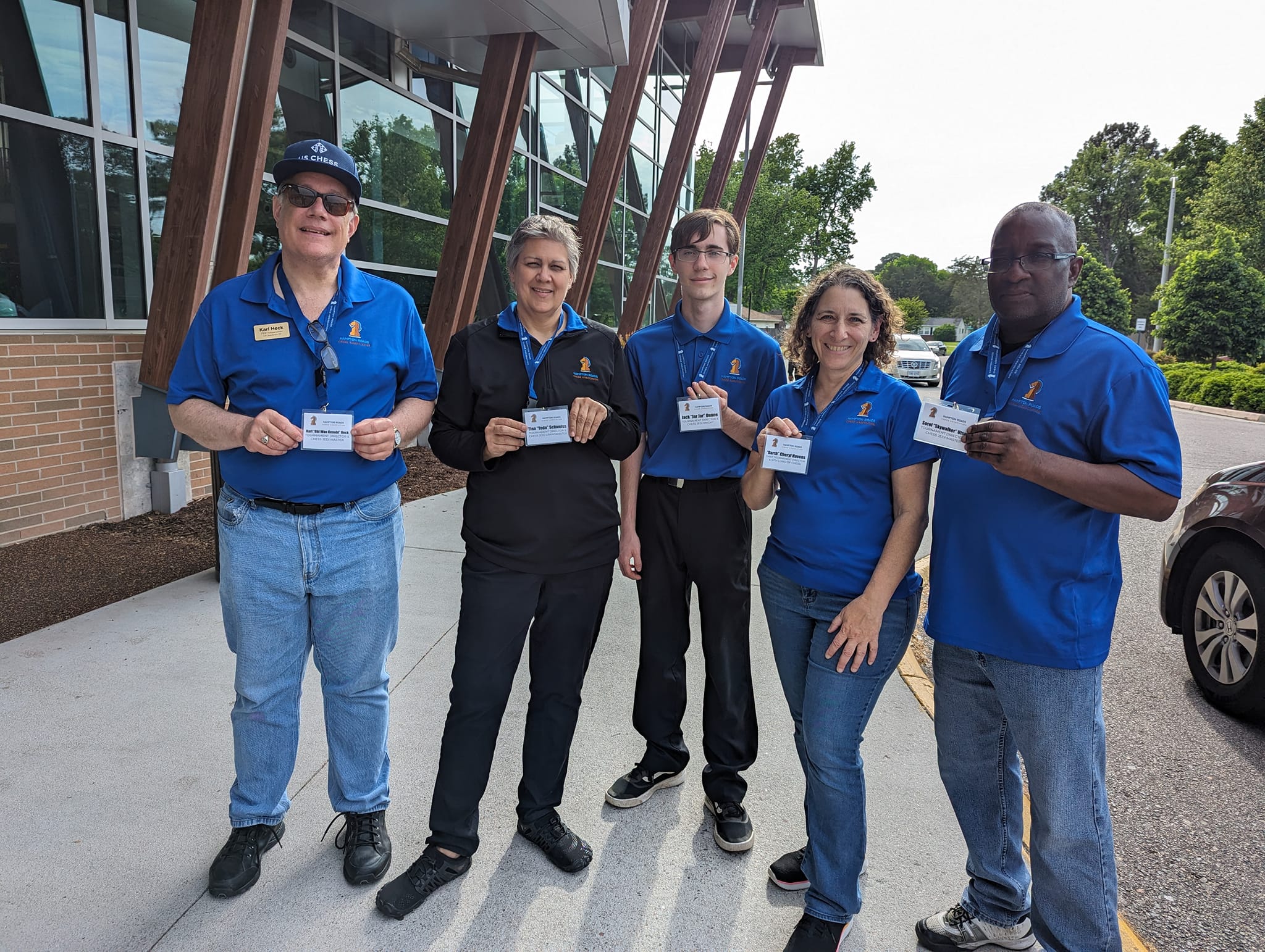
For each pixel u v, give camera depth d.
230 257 5.28
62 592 4.41
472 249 8.32
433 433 2.32
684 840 2.51
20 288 5.13
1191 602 3.94
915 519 1.98
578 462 2.27
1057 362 1.75
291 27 7.34
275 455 2.04
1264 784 3.12
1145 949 2.17
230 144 4.86
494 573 2.25
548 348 2.28
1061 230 1.72
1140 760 3.30
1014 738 1.87
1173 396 23.86
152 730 2.97
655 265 13.52
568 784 2.82
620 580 5.35
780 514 2.21
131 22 5.72
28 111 5.10
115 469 5.71
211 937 2.01
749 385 2.63
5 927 2.01
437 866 2.20
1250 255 30.44
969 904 2.09
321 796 2.64
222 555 2.15
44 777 2.66
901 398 2.03
